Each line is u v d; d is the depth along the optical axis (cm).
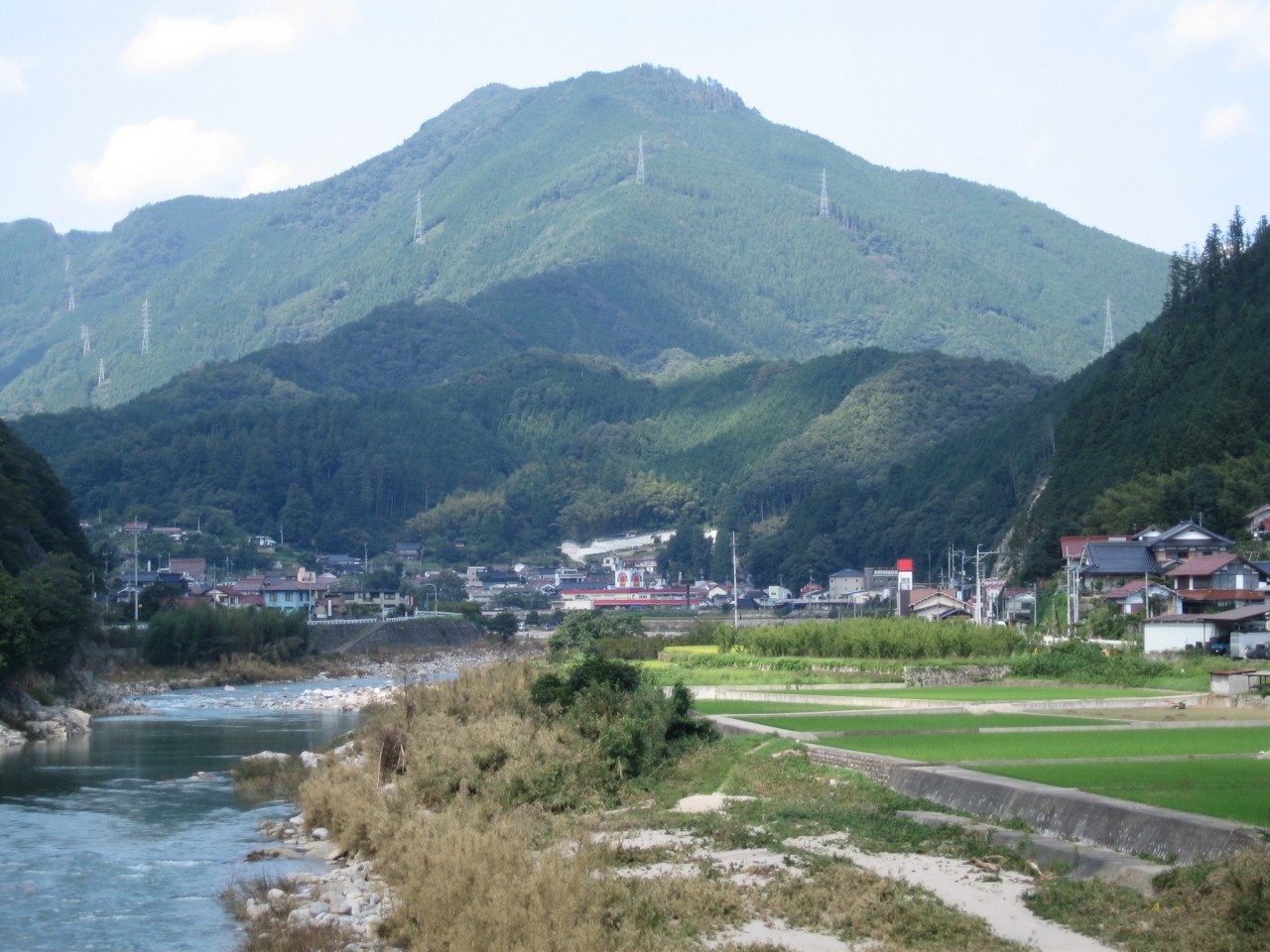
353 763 5888
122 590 18188
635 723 4966
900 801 3922
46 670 10250
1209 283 17988
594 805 4506
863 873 3203
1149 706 6281
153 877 4225
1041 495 16200
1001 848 3303
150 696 12138
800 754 4681
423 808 4488
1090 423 15762
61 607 10369
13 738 7938
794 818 3894
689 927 2919
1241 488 11862
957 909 2886
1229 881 2622
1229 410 12875
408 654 18000
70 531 14062
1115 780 3678
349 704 11050
